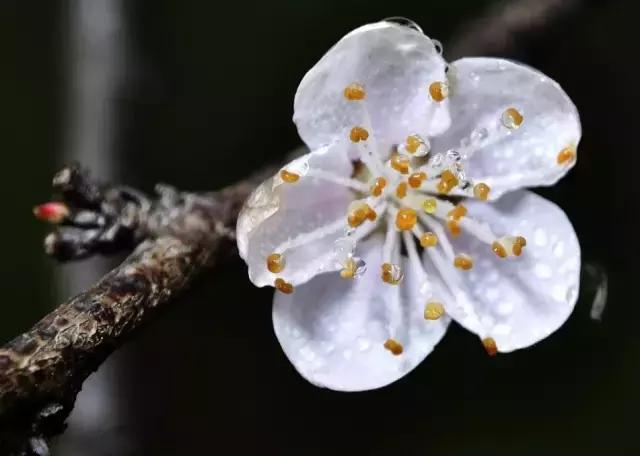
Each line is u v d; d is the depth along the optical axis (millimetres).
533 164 134
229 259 134
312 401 170
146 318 128
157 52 166
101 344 125
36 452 123
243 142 168
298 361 132
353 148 134
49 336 124
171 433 167
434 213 135
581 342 167
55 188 138
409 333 134
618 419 166
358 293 135
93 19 163
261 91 168
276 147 168
